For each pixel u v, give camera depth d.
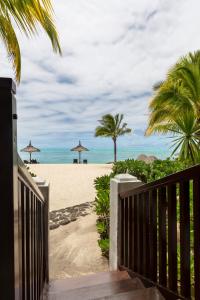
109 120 36.03
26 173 1.18
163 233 2.11
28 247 1.42
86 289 2.49
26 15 4.08
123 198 3.15
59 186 12.26
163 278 2.11
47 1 4.15
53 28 4.45
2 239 0.87
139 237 2.61
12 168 0.87
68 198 9.61
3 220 0.87
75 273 3.84
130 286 2.50
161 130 8.33
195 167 1.63
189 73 7.37
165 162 5.80
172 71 7.98
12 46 4.48
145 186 2.37
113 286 2.52
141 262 2.58
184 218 1.78
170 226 1.96
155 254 2.27
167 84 7.79
